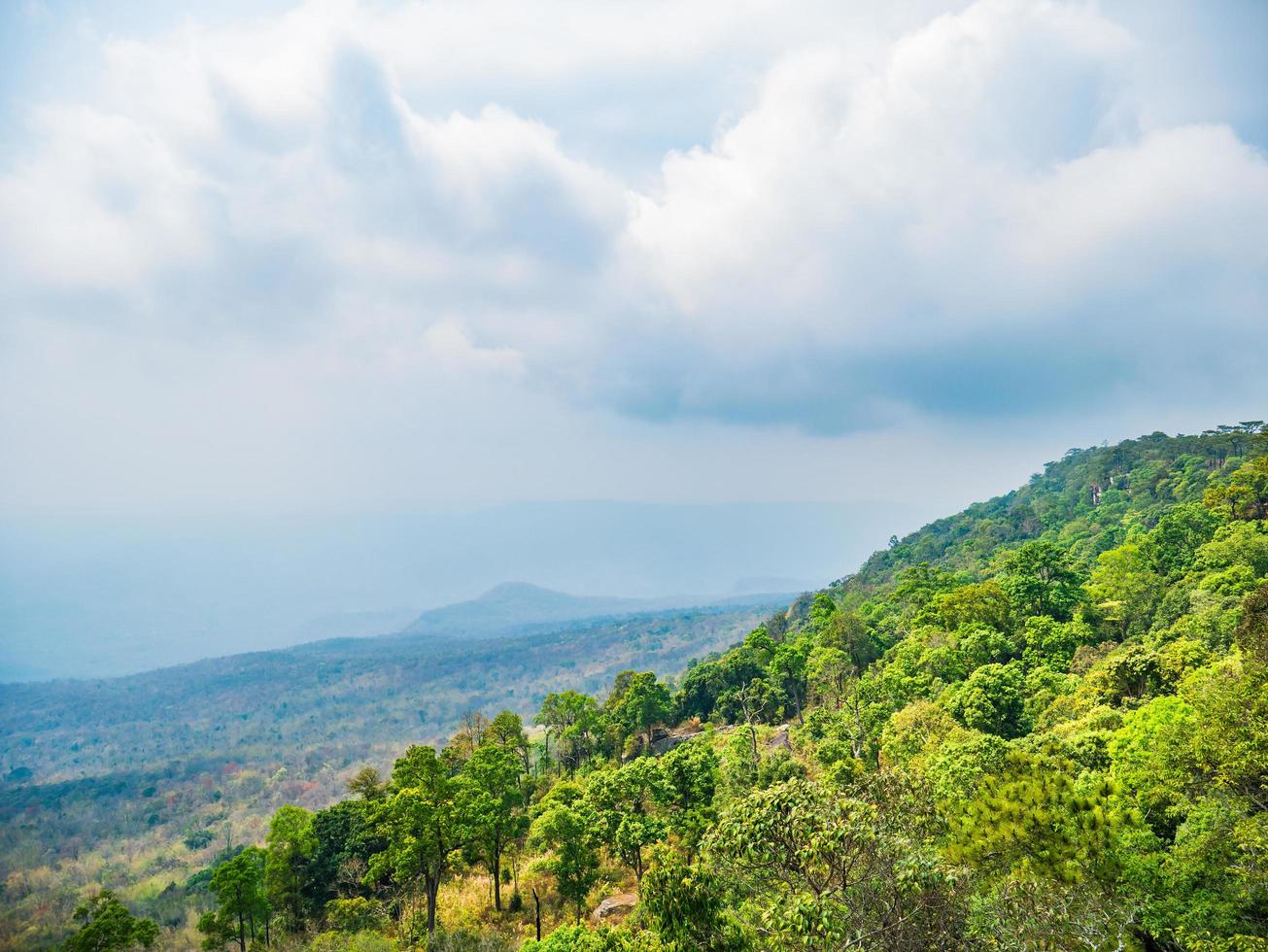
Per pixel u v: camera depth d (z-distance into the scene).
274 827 55.84
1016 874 20.64
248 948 49.91
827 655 86.94
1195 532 81.31
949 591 107.56
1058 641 66.88
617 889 49.56
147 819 150.12
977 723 52.97
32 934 59.84
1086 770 32.22
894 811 22.61
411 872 47.25
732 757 58.41
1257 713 25.89
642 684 94.62
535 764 101.06
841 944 17.34
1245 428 169.88
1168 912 21.98
